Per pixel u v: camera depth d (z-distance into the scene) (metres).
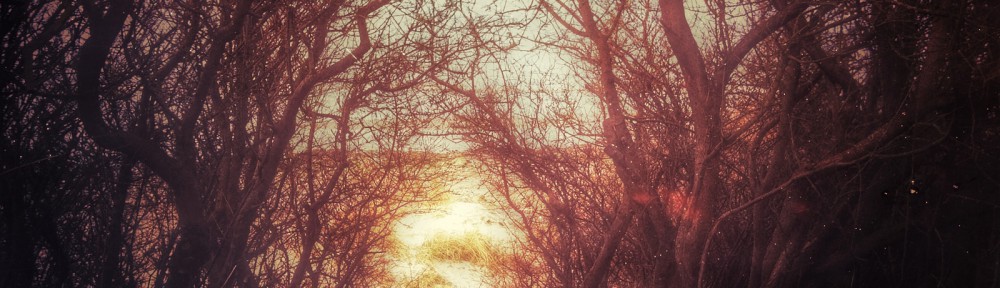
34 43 2.39
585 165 4.05
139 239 3.23
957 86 2.62
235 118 3.31
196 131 3.24
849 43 2.95
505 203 5.21
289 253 4.42
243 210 3.21
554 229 4.64
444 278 6.29
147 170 3.15
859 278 3.04
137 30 2.81
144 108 2.92
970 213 2.79
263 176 3.21
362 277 4.73
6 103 2.46
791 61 2.96
